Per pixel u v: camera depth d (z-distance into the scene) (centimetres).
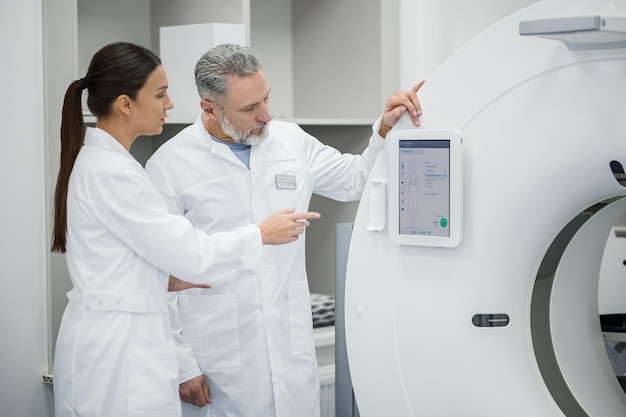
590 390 163
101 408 179
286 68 351
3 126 265
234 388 214
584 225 155
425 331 152
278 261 216
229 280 212
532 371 150
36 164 266
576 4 131
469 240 146
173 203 215
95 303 180
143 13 316
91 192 181
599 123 129
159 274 187
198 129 221
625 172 129
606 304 229
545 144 137
